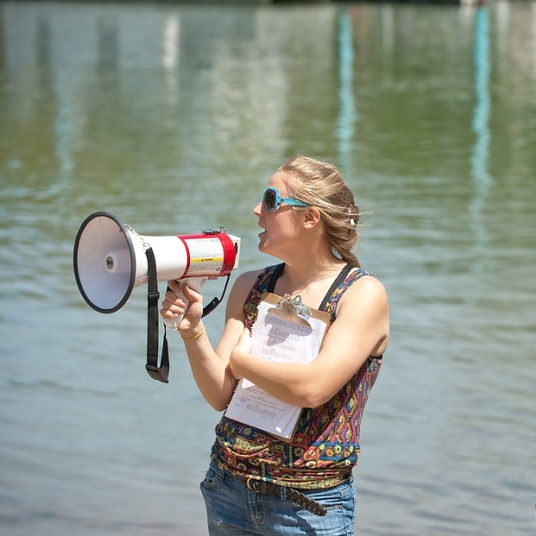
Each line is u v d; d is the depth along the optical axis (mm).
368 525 9789
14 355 14297
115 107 42812
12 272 18625
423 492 10484
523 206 25047
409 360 14250
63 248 20484
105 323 15812
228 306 6633
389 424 12133
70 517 9820
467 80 55062
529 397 12930
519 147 34594
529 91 50406
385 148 34281
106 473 10836
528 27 92812
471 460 11188
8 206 24453
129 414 12414
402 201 25500
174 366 14070
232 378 6418
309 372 5895
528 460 11188
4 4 102062
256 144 34500
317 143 35062
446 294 17516
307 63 62219
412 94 49156
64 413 12375
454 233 22094
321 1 121750
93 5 104312
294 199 6145
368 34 84562
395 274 18719
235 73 55781
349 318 6035
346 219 6215
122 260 5820
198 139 35250
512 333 15414
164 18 92250
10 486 10469
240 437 6129
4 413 12320
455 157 32594
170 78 52906
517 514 10039
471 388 13219
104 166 30078
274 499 6059
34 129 37125
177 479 10742
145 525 9727
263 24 90125
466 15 107688
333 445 6047
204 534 9578
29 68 56656
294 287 6355
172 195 25812
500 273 18906
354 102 46125
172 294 6125
